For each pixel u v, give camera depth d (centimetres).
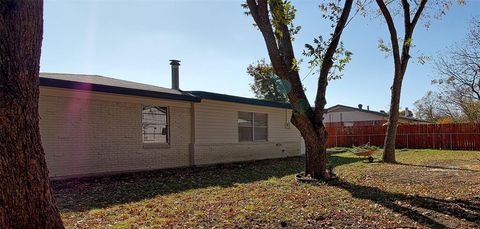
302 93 909
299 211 591
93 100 1061
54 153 961
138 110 1193
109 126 1102
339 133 2802
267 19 848
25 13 275
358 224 511
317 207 621
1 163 260
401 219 537
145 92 1144
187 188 865
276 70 879
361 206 628
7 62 264
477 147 2258
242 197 729
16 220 268
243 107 1636
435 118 3931
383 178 994
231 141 1566
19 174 269
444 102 3431
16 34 269
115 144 1117
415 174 1078
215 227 499
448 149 2356
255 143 1698
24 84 273
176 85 1455
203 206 644
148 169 1215
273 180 980
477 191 756
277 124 1858
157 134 1266
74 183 927
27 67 276
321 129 946
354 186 854
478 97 2642
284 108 1864
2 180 261
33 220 279
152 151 1234
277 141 1850
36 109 286
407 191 774
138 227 502
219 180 1005
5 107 261
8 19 265
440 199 675
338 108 4150
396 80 1478
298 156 1931
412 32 1478
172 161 1307
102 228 499
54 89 959
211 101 1466
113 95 1110
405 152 2105
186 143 1370
